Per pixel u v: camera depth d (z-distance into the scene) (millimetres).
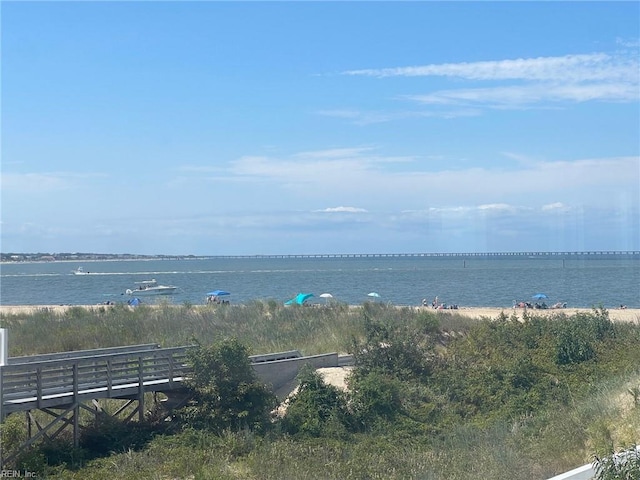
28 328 34312
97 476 16078
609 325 29766
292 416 20984
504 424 19219
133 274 163875
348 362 27875
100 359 19422
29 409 17797
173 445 18422
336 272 148250
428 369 25531
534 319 31000
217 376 20453
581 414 17156
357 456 17266
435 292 78938
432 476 14250
